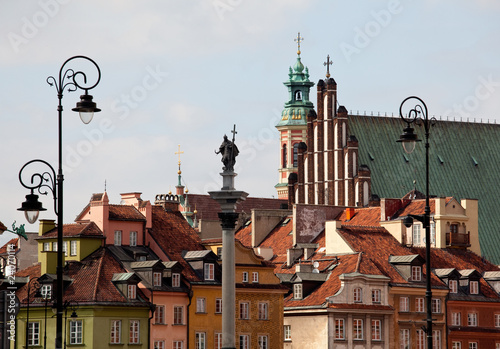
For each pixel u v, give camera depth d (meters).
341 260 141.75
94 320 121.12
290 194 193.88
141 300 124.81
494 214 191.50
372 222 158.12
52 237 129.62
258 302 135.00
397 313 139.25
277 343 136.12
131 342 123.56
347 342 135.00
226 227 93.00
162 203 149.00
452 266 150.38
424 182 189.38
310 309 135.88
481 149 197.25
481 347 145.88
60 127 77.00
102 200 130.00
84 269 125.69
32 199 76.88
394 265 142.62
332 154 188.38
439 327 142.50
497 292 149.00
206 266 131.75
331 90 189.88
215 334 131.50
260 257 136.38
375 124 190.62
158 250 133.00
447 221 154.00
